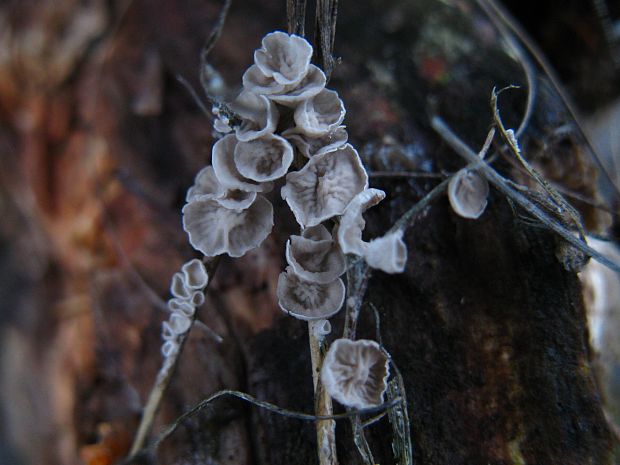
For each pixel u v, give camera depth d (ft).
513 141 0.24
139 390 0.31
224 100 0.26
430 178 0.27
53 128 0.36
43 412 0.37
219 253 0.23
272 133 0.21
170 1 0.33
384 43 0.30
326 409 0.23
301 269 0.21
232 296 0.28
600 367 0.27
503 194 0.26
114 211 0.32
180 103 0.31
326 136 0.22
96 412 0.33
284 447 0.25
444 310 0.25
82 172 0.34
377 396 0.21
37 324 0.38
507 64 0.30
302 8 0.24
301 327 0.27
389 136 0.28
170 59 0.32
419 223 0.27
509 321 0.25
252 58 0.31
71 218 0.36
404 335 0.25
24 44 0.36
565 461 0.23
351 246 0.20
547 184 0.24
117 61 0.33
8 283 0.40
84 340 0.35
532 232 0.26
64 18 0.36
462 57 0.30
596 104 0.37
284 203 0.28
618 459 0.24
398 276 0.26
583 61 0.37
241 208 0.22
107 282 0.32
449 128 0.28
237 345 0.28
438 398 0.24
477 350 0.25
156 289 0.31
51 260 0.38
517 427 0.24
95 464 0.31
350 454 0.24
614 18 0.36
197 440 0.27
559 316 0.25
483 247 0.26
